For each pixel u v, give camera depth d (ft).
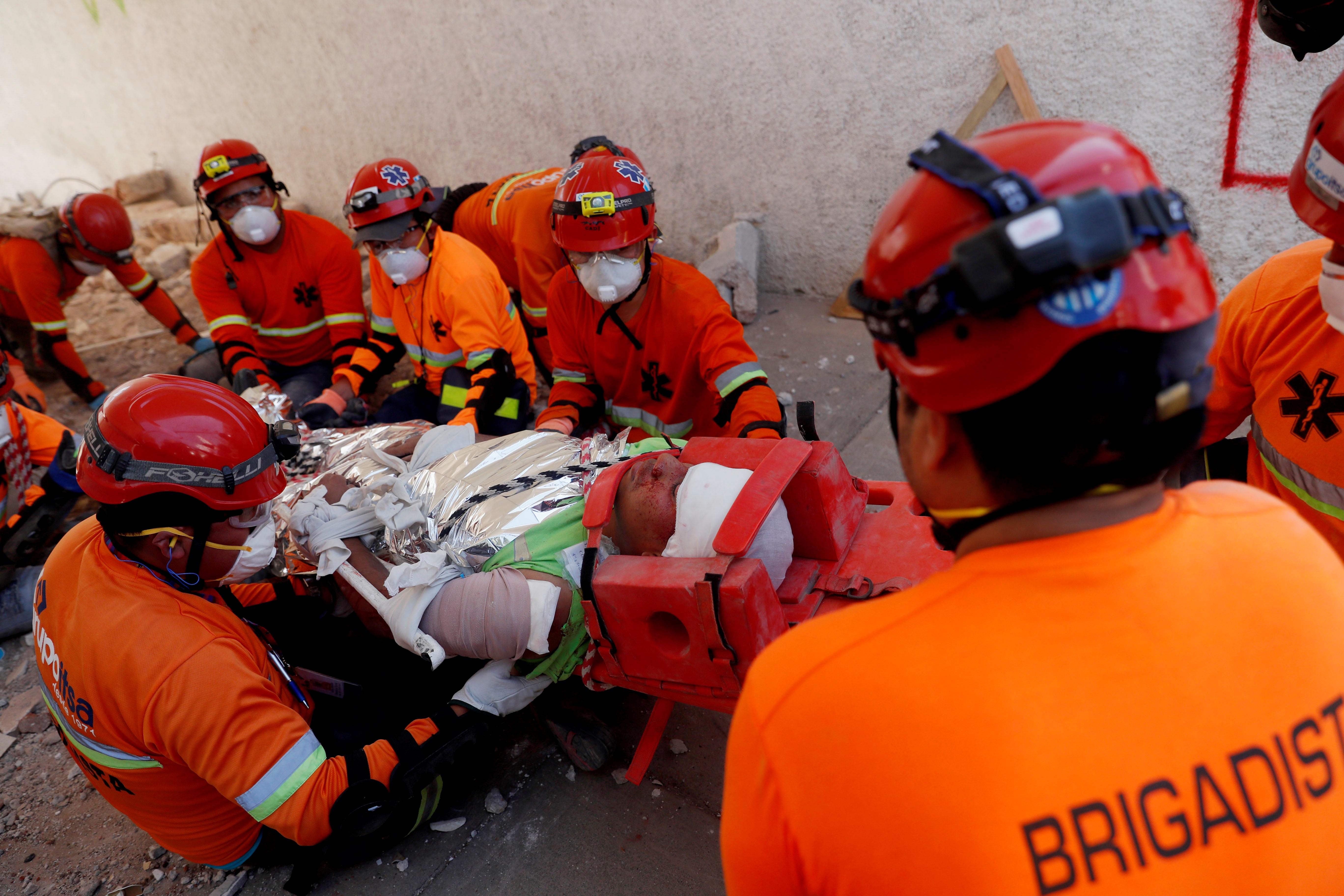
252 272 12.09
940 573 2.14
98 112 23.91
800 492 5.50
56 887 6.48
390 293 11.10
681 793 6.46
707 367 8.16
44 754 7.80
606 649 5.23
